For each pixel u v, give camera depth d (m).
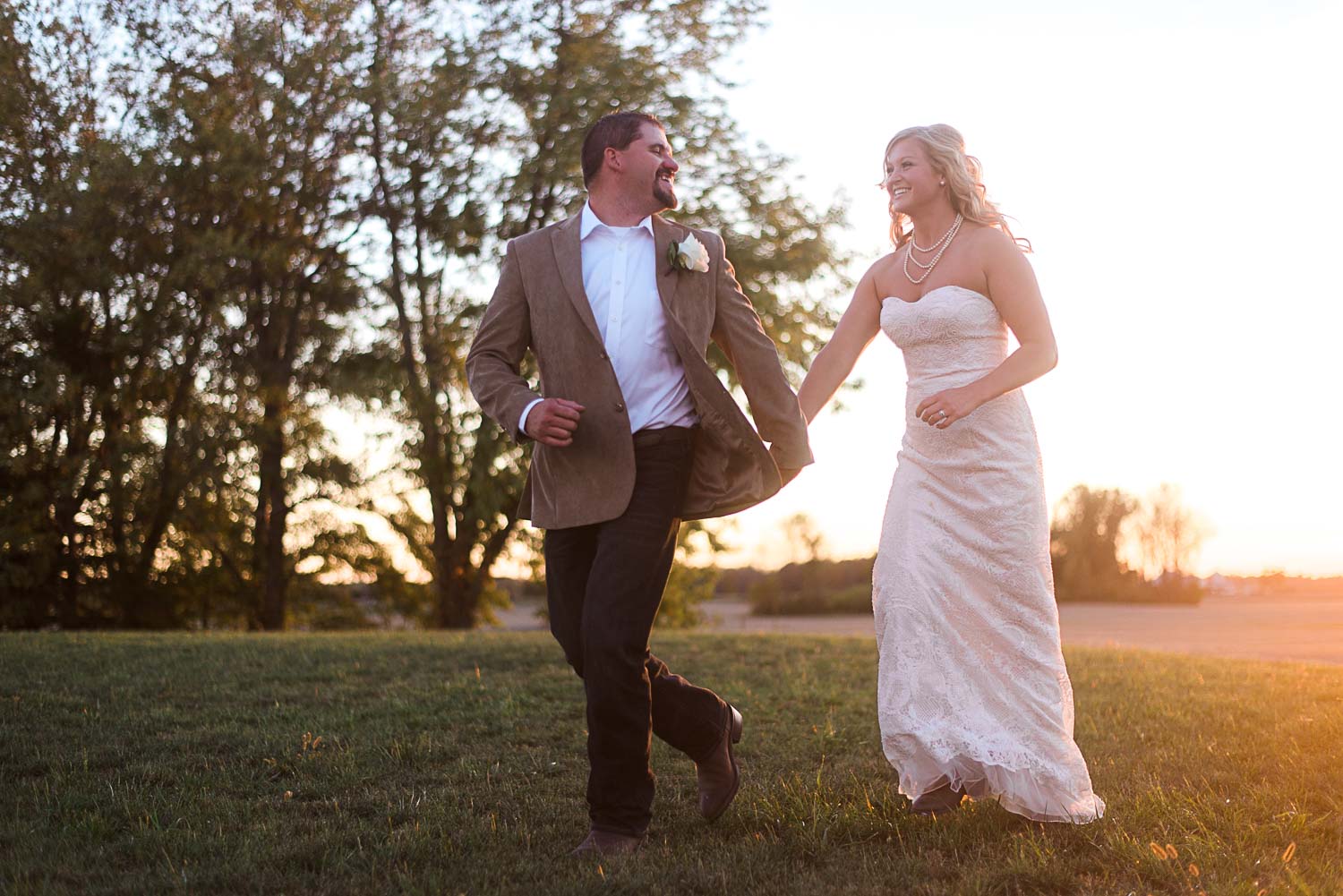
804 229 18.88
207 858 3.17
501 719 5.31
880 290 3.82
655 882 2.86
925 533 3.54
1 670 6.61
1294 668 7.91
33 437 19.08
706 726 3.47
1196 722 5.21
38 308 18.27
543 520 3.35
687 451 3.32
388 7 18.58
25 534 18.70
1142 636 15.12
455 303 18.62
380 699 5.89
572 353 3.26
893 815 3.44
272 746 4.64
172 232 18.77
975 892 2.70
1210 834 3.07
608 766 3.17
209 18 18.67
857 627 19.62
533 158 17.80
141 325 18.42
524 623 25.58
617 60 17.45
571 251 3.33
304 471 20.03
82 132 18.64
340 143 18.73
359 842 3.25
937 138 3.62
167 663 7.04
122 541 19.98
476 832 3.39
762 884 2.85
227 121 18.44
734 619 26.23
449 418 18.70
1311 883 2.70
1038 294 3.52
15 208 18.16
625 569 3.18
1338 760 4.08
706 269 3.37
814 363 3.90
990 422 3.51
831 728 5.00
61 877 2.96
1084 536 30.97
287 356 19.88
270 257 17.97
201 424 18.92
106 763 4.38
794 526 30.14
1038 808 3.31
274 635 10.08
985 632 3.46
